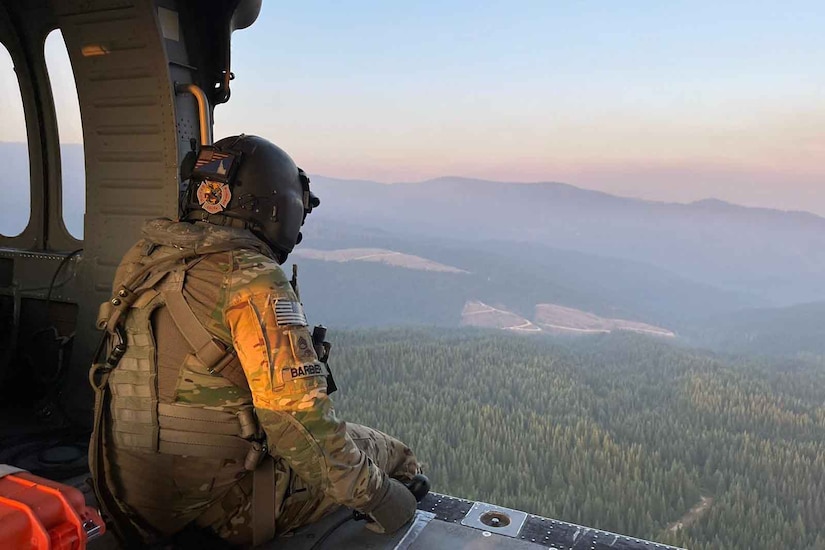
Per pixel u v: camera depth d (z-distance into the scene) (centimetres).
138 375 169
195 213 187
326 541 216
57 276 367
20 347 385
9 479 125
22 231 402
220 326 163
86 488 263
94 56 321
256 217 183
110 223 342
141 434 169
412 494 223
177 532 185
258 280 163
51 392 356
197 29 336
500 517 240
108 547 207
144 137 324
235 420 169
